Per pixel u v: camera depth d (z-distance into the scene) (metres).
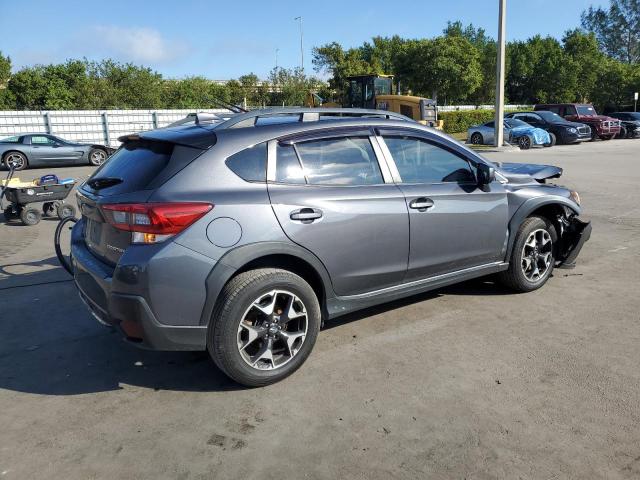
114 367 3.90
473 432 2.99
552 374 3.59
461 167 4.58
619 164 15.70
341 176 3.88
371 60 50.81
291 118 3.95
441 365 3.75
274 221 3.46
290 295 3.55
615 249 6.62
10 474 2.74
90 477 2.71
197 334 3.33
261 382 3.51
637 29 81.88
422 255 4.23
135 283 3.17
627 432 2.95
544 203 4.94
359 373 3.68
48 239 8.20
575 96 58.31
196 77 44.66
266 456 2.84
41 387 3.62
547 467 2.69
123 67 40.19
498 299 4.97
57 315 4.89
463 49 42.28
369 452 2.85
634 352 3.88
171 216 3.17
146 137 3.71
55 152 19.30
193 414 3.26
